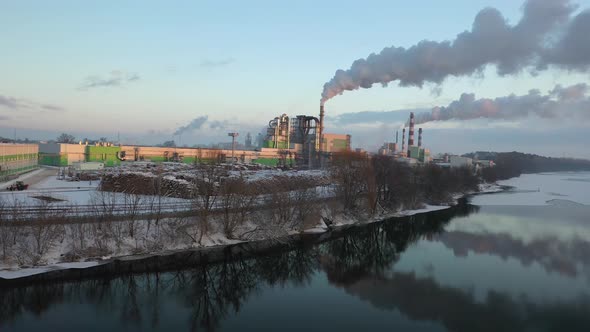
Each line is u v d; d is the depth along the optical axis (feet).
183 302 144.56
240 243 212.64
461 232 281.13
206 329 125.08
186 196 250.37
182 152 542.16
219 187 230.07
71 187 281.13
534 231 285.23
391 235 268.82
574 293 161.38
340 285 168.96
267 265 191.31
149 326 125.49
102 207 195.52
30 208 183.21
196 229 203.31
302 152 629.92
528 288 167.02
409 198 377.50
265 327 128.16
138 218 195.00
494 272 188.55
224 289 159.22
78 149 483.51
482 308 146.30
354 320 134.62
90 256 167.12
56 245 165.99
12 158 345.92
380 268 193.77
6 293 138.72
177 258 184.24
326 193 330.13
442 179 460.55
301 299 152.66
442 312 142.20
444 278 179.42
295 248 222.69
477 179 638.53
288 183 286.87
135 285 155.12
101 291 147.23
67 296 141.69
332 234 260.62
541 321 136.05
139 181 262.47
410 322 134.21
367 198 313.32
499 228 296.10
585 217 348.38
